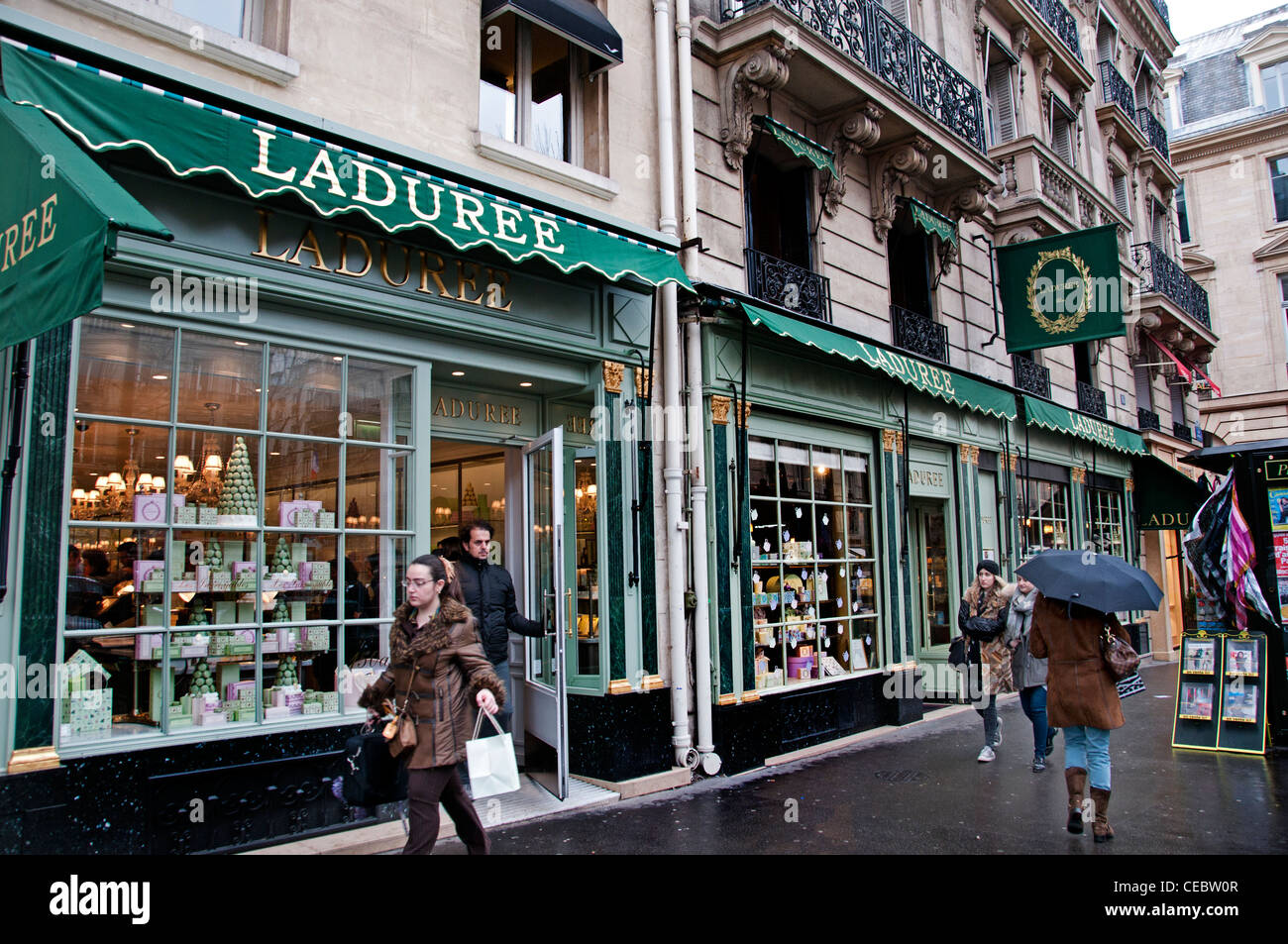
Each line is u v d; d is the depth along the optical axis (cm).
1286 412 2459
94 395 448
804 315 850
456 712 399
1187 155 2689
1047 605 560
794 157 955
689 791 679
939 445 1157
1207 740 822
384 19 582
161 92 443
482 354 628
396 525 574
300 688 516
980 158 1144
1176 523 1772
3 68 395
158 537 468
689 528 756
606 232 664
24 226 366
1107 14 1961
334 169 497
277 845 482
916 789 675
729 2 887
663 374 755
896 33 1040
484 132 629
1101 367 1697
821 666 902
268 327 514
